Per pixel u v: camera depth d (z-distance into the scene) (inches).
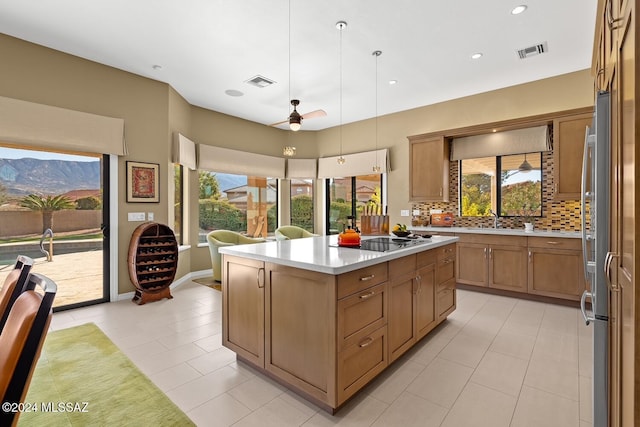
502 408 72.3
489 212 185.2
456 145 191.3
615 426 50.0
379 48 132.7
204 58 141.1
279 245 104.0
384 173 224.5
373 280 79.1
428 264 107.5
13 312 38.3
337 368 67.9
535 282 150.8
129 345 104.7
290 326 76.9
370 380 78.7
